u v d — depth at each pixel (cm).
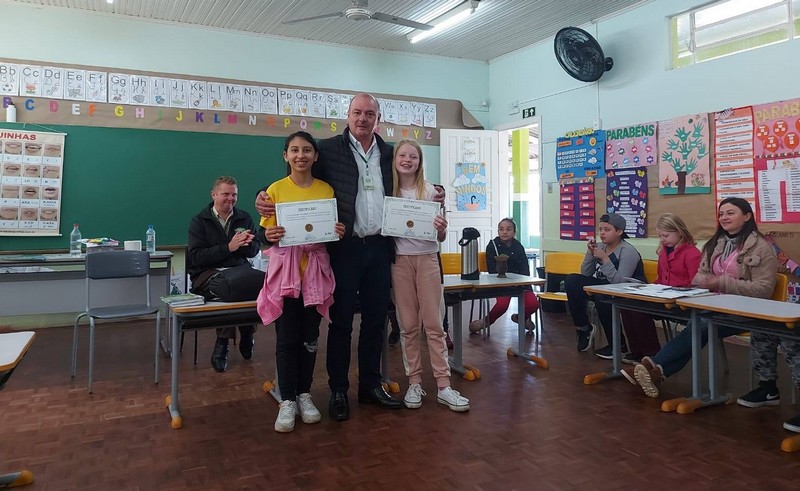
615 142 555
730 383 328
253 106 599
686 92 490
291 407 259
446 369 290
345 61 653
